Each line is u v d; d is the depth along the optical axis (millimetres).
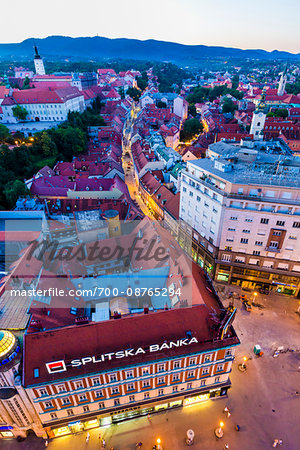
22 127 150375
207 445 40688
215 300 45375
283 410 44750
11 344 36219
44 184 99062
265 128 148625
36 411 37812
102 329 37969
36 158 118875
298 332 57250
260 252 61562
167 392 42656
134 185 125250
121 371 37250
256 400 46031
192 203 69875
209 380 43344
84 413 40469
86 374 35594
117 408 41281
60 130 134625
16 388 34625
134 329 38469
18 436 41312
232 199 57500
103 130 161000
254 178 57031
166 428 42656
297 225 55906
